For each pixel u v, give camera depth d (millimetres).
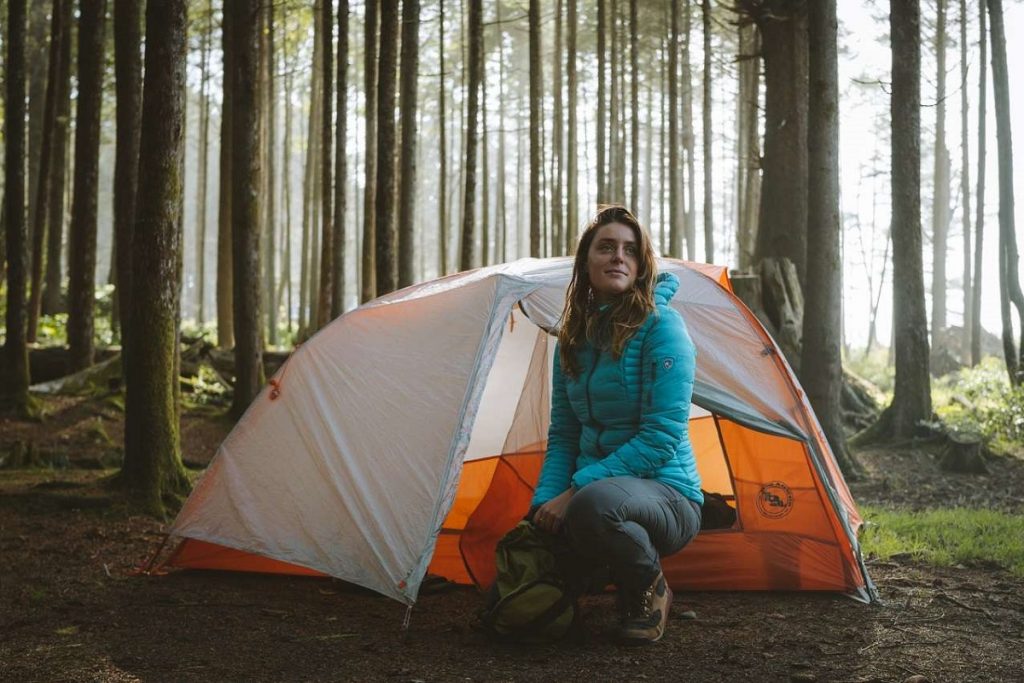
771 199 12711
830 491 4273
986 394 12281
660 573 3510
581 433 3703
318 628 3781
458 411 4023
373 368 4395
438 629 3775
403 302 4574
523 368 4895
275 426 4570
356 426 4293
